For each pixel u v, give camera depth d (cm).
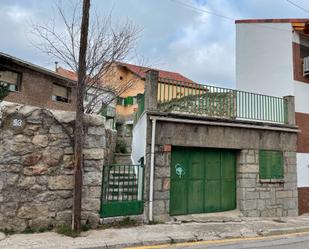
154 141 921
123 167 988
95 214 789
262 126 1134
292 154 1232
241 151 1102
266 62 1479
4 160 718
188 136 988
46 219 737
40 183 742
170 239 718
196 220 937
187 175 1008
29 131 747
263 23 1516
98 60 1345
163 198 919
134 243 677
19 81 1992
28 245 617
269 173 1153
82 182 777
